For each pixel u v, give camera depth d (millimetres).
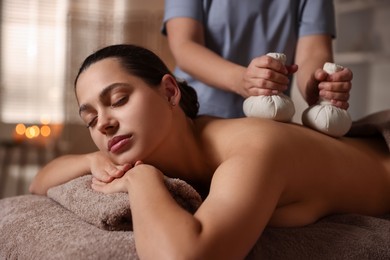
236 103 1341
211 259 671
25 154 3207
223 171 784
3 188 2875
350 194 1007
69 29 3238
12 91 3439
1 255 903
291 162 871
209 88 1337
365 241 838
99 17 3264
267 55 1012
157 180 796
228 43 1358
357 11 2902
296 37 1414
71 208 918
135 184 797
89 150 3172
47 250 784
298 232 845
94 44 3258
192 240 670
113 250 732
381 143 1147
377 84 2916
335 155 987
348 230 880
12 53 3434
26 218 937
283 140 881
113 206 809
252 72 1015
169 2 1357
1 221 999
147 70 924
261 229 743
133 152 896
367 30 2906
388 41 2791
